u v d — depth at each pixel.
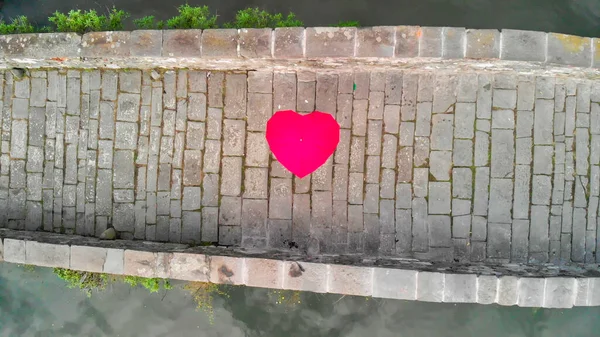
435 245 5.41
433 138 5.42
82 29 5.61
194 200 5.60
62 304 6.52
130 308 6.49
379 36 4.60
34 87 5.75
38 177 5.76
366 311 6.29
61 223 5.73
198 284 6.32
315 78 5.48
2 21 6.23
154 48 4.85
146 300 6.47
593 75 5.01
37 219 5.75
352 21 6.27
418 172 5.44
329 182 5.49
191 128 5.60
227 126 5.58
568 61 4.59
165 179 5.62
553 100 5.40
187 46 4.80
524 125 5.40
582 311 6.09
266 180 5.55
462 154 5.42
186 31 4.80
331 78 5.46
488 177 5.41
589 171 5.43
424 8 6.33
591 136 5.43
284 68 5.30
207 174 5.60
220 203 5.58
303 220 5.51
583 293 4.68
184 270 4.88
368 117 5.45
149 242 5.46
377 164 5.46
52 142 5.74
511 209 5.41
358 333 6.30
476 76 5.38
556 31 6.28
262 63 5.04
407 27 4.59
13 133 5.78
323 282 4.75
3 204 5.79
